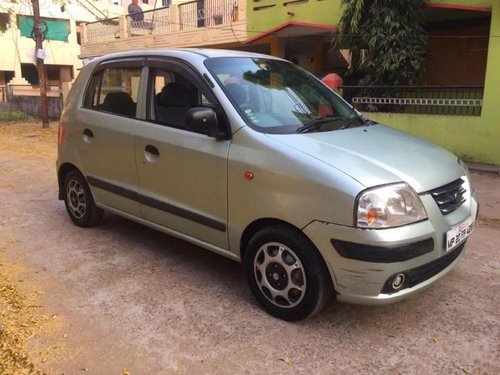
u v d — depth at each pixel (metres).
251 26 14.34
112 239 5.01
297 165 3.14
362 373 2.86
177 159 3.87
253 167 3.34
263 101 3.82
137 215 4.46
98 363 2.94
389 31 9.82
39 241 4.97
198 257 4.56
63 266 4.34
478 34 10.88
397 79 10.05
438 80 11.72
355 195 2.90
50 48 32.59
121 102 4.56
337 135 3.61
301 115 3.87
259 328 3.32
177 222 4.04
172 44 17.23
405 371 2.88
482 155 9.17
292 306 3.33
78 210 5.31
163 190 4.08
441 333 3.28
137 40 18.72
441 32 11.44
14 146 12.20
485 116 9.02
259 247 3.44
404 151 3.49
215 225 3.69
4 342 3.12
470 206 3.55
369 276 2.93
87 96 4.96
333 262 3.02
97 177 4.82
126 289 3.90
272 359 2.99
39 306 3.61
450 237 3.18
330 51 14.23
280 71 4.34
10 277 4.10
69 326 3.34
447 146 9.55
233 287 3.94
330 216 2.99
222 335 3.24
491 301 3.72
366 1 10.12
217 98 3.68
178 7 17.02
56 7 32.03
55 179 7.99
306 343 3.15
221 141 3.58
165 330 3.30
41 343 3.13
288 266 3.29
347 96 10.78
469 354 3.04
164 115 4.11
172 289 3.90
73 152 5.07
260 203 3.32
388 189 2.95
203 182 3.70
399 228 2.92
